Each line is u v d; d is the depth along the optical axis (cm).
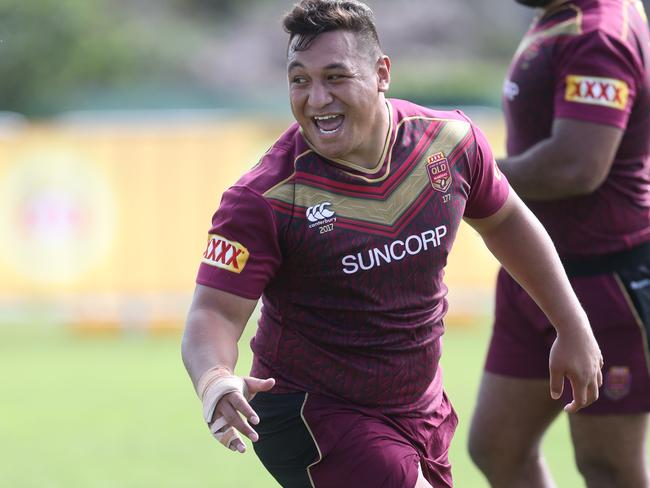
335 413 1353
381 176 1317
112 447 2673
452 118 1388
